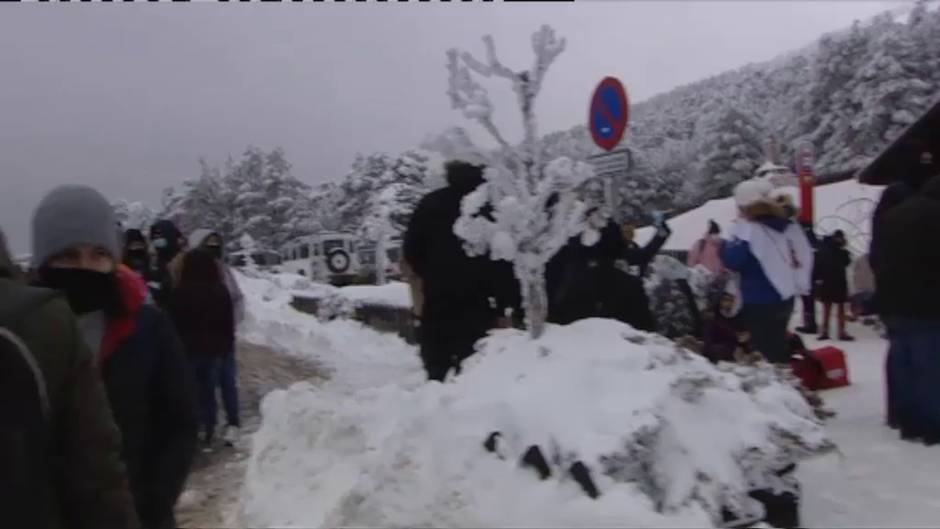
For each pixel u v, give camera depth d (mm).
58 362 2234
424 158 6016
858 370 9562
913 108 39469
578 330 4832
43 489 2170
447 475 3984
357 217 51188
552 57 5027
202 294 7914
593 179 5555
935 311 6168
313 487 4828
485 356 4895
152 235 9266
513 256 4852
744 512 4164
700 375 4418
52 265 3102
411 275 5977
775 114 57531
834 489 5363
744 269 7164
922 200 6219
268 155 57312
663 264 9086
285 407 5605
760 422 4371
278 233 56000
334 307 18781
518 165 4988
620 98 7613
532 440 4098
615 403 4180
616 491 3812
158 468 3174
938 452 6047
